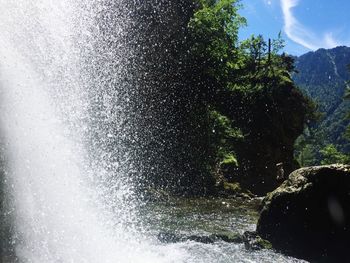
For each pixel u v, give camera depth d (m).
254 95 32.41
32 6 8.93
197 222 10.88
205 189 18.66
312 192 8.59
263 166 29.44
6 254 5.79
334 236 8.08
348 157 57.34
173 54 24.72
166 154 21.67
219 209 13.46
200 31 25.53
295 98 37.41
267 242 8.71
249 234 9.15
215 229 10.09
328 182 8.50
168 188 17.69
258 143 30.38
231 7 26.69
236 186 20.17
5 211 6.18
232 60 28.36
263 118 31.86
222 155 23.86
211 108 26.58
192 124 23.84
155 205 13.12
